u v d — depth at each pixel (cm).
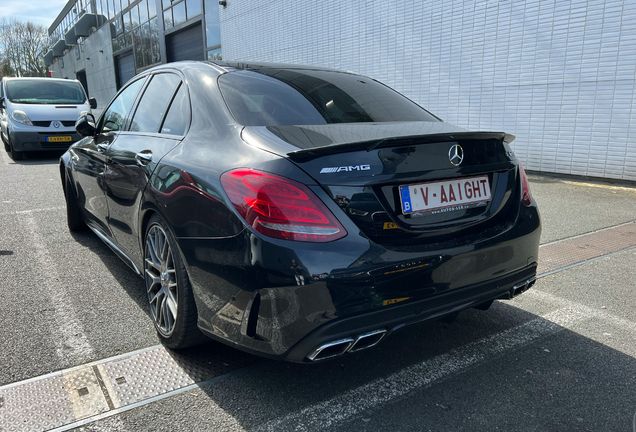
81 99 1098
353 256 160
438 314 185
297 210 158
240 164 176
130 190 252
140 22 2044
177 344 215
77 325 249
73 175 388
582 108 684
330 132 192
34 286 303
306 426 173
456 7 813
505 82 766
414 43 892
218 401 187
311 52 1139
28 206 545
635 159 643
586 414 181
